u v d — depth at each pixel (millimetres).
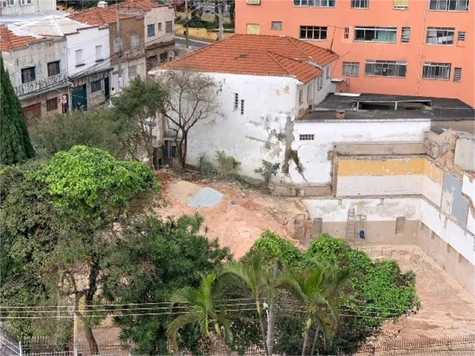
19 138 32938
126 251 24969
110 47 65312
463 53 55906
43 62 56375
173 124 48062
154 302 25078
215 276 21812
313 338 24578
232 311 23453
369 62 57875
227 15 88750
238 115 46562
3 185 25734
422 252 45219
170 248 25375
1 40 53281
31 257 25125
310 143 45750
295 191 46000
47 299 25109
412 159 45188
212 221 41719
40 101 56031
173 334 22062
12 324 25141
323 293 20719
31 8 71125
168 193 44062
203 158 48000
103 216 25031
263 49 49562
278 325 24828
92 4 87875
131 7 71312
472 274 39781
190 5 88188
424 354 31000
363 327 25688
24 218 24984
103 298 25391
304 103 47406
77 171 24875
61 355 25781
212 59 47688
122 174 25359
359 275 26734
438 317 37188
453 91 56906
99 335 29859
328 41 58250
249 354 25312
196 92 46000
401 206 45781
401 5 56156
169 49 76125
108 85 65750
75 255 24344
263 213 43406
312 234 45500
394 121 45594
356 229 45781
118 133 42688
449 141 42906
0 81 32562
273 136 46094
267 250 27062
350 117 46406
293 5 58188
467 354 31547
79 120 38750
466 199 40062
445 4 55406
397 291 26312
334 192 45562
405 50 57000
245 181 47344
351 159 45031
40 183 25406
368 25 57188
